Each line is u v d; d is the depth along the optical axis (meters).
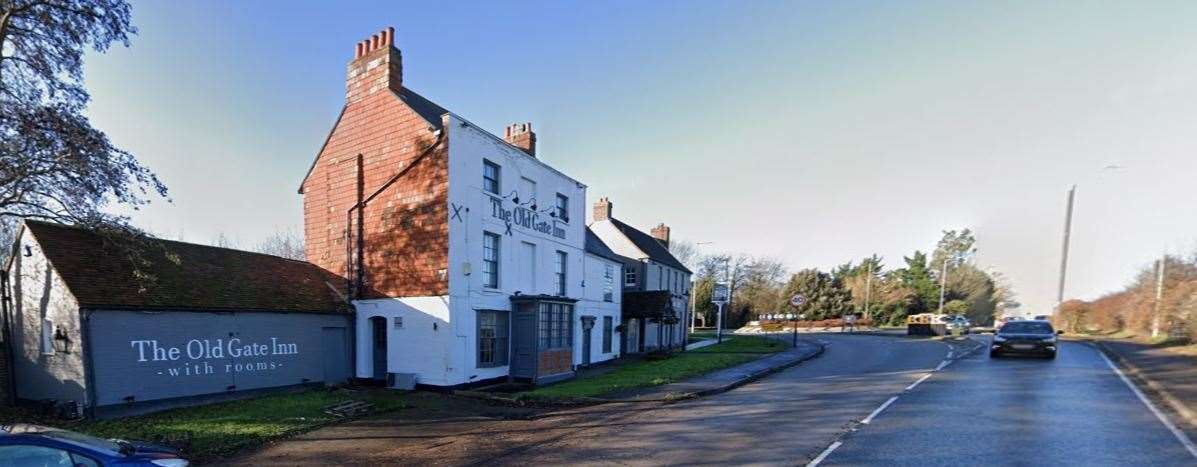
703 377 16.34
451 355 15.30
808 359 22.17
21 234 12.88
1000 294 77.69
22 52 12.66
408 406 12.83
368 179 17.34
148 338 12.39
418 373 15.73
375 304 16.86
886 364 19.31
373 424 10.93
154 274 13.33
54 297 12.07
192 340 13.20
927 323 39.56
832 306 64.69
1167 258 29.20
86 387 11.33
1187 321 19.78
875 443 8.28
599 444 8.79
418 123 16.34
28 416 11.48
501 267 17.61
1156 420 9.55
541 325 17.83
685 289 39.97
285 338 15.33
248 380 14.30
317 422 10.91
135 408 12.04
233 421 10.86
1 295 13.18
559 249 20.97
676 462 7.64
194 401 13.09
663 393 13.47
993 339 21.02
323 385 16.12
